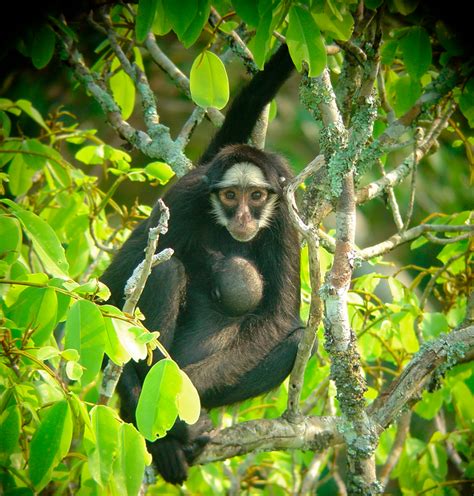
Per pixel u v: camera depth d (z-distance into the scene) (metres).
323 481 12.70
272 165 13.07
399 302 11.93
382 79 12.30
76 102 21.55
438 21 11.43
